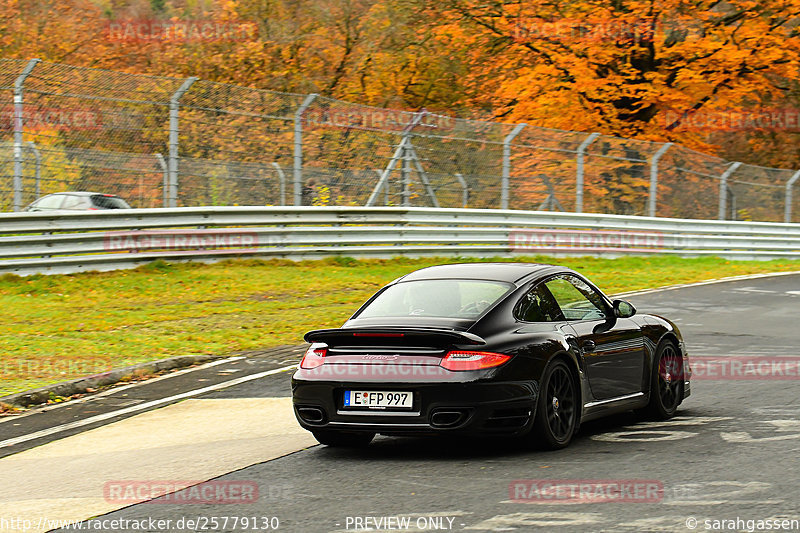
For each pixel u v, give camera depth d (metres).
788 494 21.50
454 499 22.16
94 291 64.56
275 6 152.75
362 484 24.06
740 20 130.25
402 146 85.94
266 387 39.22
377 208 83.00
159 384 40.66
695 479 23.17
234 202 77.69
